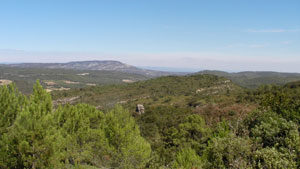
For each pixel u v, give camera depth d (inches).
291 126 444.1
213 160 386.3
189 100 2541.8
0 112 572.1
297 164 338.6
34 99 638.5
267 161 326.0
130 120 709.9
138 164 601.0
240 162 343.9
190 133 1112.2
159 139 1270.9
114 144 609.9
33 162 451.5
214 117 1365.7
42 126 477.1
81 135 656.4
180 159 548.4
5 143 456.8
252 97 1721.2
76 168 544.1
